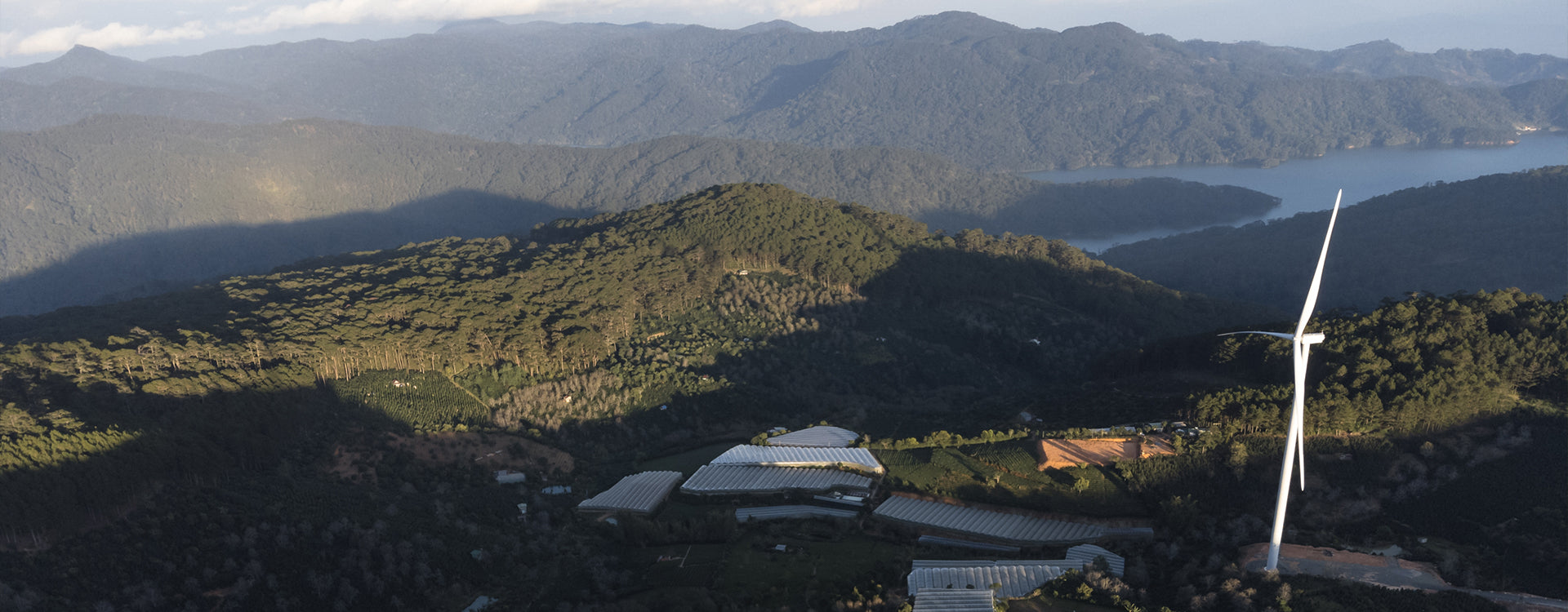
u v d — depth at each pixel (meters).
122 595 93.56
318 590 98.75
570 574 107.81
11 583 90.62
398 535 109.00
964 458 127.00
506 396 156.75
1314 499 110.44
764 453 135.38
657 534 113.88
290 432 129.62
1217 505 111.25
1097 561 98.00
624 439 151.38
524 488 129.00
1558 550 93.69
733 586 101.50
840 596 96.19
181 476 111.94
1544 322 134.12
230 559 100.25
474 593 103.44
